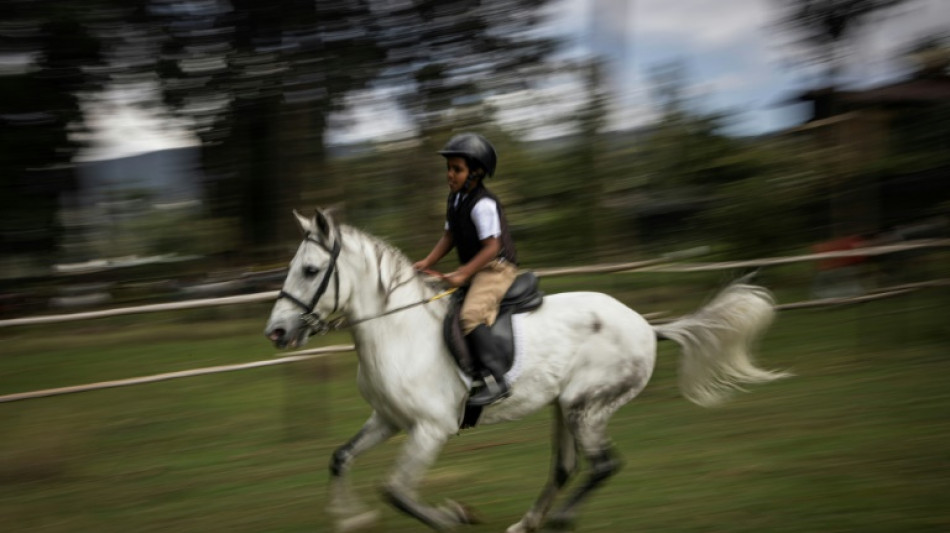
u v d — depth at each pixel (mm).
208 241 13375
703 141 12328
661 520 4062
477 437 5906
